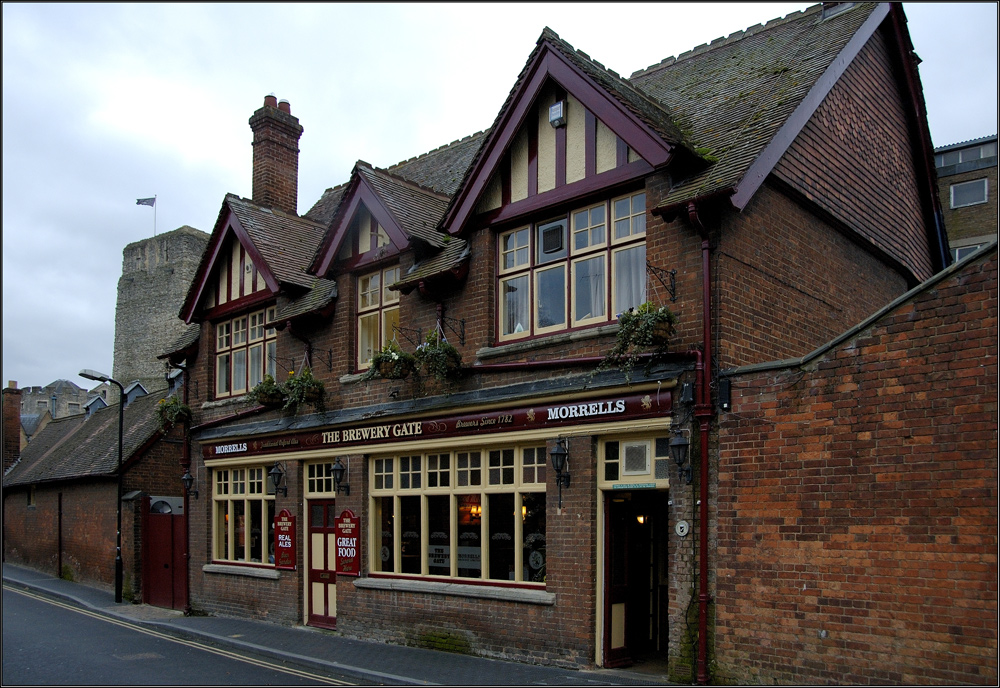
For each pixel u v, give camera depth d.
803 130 11.43
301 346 15.87
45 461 27.89
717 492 9.30
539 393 10.98
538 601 10.80
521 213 11.92
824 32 12.84
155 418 22.30
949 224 28.84
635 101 11.02
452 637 11.98
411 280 12.95
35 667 11.18
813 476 8.58
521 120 11.88
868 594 8.07
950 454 7.71
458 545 12.30
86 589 21.81
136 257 44.03
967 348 7.72
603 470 10.50
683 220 10.05
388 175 14.65
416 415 12.80
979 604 7.39
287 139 20.08
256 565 16.44
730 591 9.05
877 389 8.24
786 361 8.87
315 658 11.68
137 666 11.35
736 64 13.40
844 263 12.35
